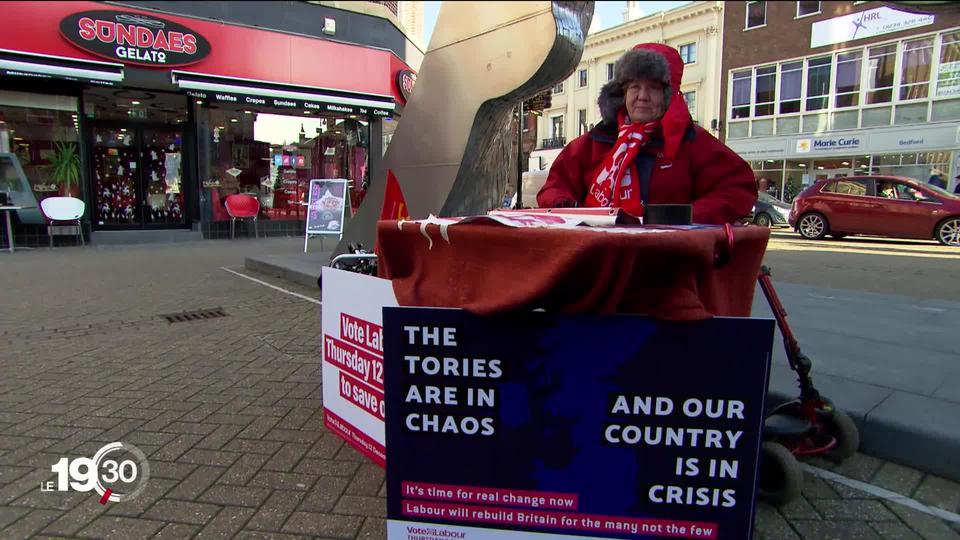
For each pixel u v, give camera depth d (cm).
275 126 1359
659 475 157
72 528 215
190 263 902
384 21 1386
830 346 392
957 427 254
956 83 1934
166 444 283
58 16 1002
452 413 166
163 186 1250
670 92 224
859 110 2170
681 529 159
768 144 2448
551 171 266
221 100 1204
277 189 1385
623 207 221
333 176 1435
